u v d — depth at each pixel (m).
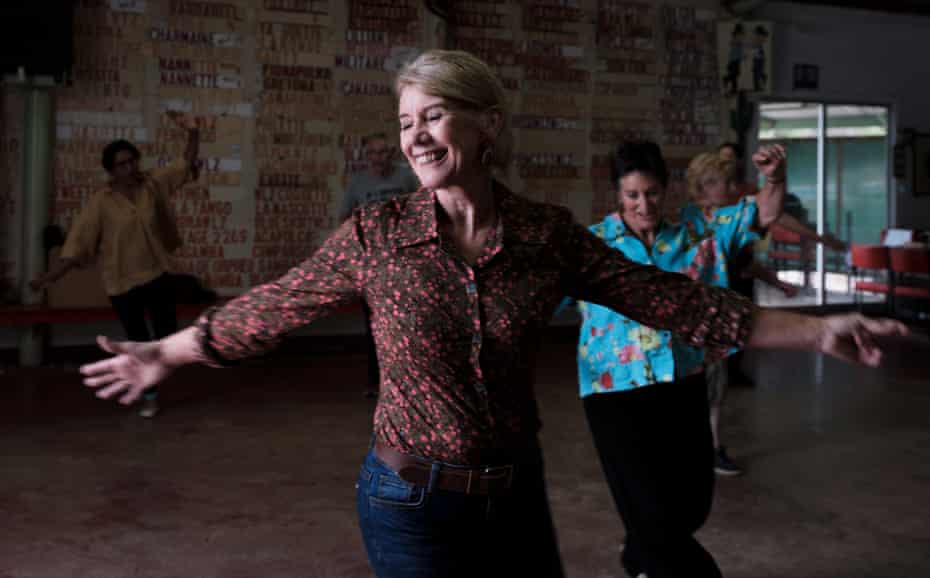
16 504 3.76
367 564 3.17
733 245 2.83
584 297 1.64
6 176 7.11
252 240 7.79
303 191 7.90
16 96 7.07
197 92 7.55
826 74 10.14
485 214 1.54
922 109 10.69
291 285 1.53
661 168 2.74
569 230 1.58
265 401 5.89
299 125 7.85
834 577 3.09
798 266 11.12
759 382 6.67
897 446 4.84
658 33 9.09
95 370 1.64
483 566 1.55
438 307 1.46
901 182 10.70
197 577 3.04
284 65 7.77
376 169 6.24
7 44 6.73
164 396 5.99
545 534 1.61
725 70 9.38
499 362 1.50
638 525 2.50
